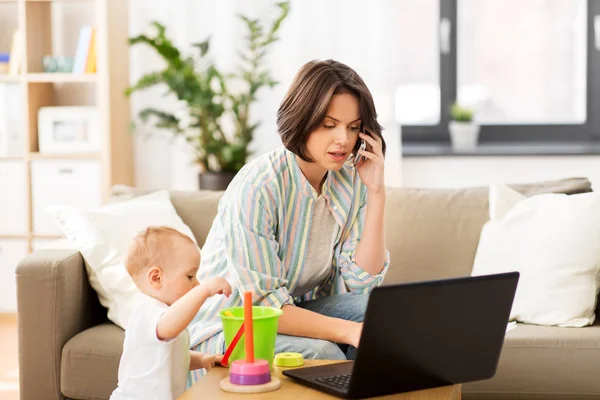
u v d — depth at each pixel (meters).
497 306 1.92
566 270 3.14
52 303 2.90
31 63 5.26
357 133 2.30
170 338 1.98
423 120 5.84
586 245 3.16
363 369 1.79
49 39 5.51
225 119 5.43
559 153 5.38
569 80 5.79
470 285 1.86
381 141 2.36
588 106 5.73
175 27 5.50
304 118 2.22
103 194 5.18
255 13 5.45
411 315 1.79
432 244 3.37
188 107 5.11
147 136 5.43
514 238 3.25
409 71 5.87
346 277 2.52
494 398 2.89
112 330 3.00
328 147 2.23
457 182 5.50
